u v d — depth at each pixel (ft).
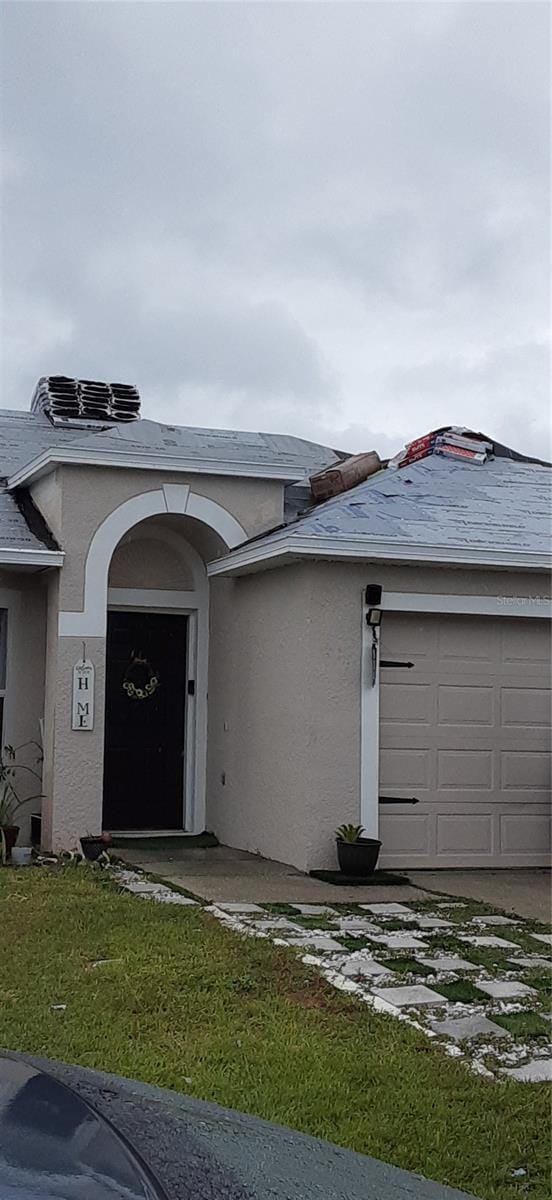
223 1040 18.61
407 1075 17.22
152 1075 16.89
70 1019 19.52
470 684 37.50
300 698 35.58
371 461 46.98
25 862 35.29
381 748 36.19
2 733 40.40
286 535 34.35
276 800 37.04
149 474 39.99
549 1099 16.56
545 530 38.58
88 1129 6.40
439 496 40.45
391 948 24.76
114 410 52.70
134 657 43.32
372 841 34.19
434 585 36.65
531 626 38.42
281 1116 15.55
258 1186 6.65
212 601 43.45
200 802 43.16
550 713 38.45
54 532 39.58
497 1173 14.32
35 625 41.01
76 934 25.17
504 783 37.65
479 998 21.17
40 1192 5.49
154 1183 6.05
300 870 34.94
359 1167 7.62
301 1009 20.44
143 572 43.09
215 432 47.98
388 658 36.52
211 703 43.19
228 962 23.03
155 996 20.71
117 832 42.42
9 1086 6.84
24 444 48.52
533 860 37.70
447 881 34.22
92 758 38.42
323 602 35.45
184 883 32.22
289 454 48.16
